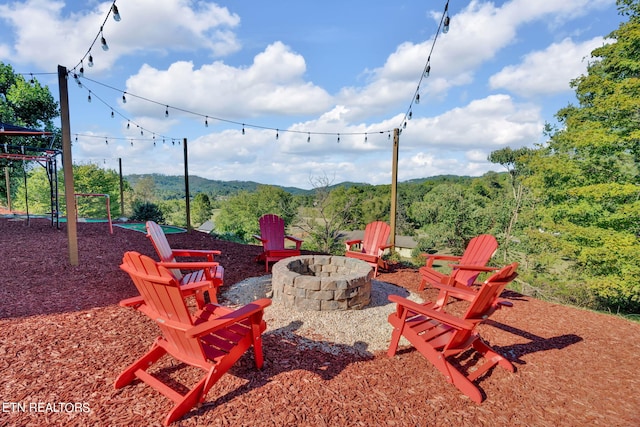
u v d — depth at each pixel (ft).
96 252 18.13
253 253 20.48
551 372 8.02
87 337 8.48
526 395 7.01
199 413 5.89
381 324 10.39
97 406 5.97
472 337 8.01
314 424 5.72
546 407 6.62
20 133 21.67
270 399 6.35
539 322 11.34
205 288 8.14
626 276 29.30
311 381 7.04
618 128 31.78
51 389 6.36
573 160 35.78
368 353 8.49
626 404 6.84
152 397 6.31
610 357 8.93
